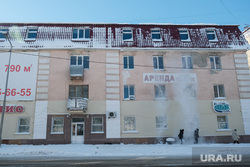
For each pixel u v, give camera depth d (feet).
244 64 76.07
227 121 71.61
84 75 71.10
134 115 69.77
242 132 70.69
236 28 81.66
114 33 76.54
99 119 69.56
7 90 68.39
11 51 65.51
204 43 76.89
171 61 74.54
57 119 68.85
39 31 75.25
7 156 48.08
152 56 74.79
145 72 73.05
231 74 74.95
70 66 68.95
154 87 72.79
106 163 38.55
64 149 55.98
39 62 71.26
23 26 76.07
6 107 67.21
